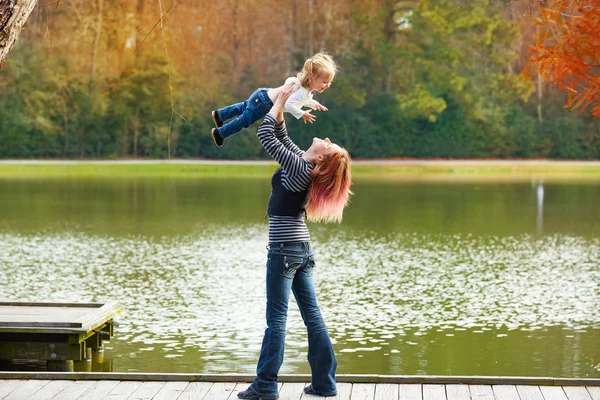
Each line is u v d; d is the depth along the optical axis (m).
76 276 17.14
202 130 59.69
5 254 20.03
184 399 6.22
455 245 21.80
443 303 14.55
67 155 58.72
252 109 6.25
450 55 59.78
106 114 58.97
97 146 59.06
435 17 60.16
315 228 25.47
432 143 60.59
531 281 16.69
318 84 6.17
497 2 60.78
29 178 45.50
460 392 6.34
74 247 21.22
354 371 10.33
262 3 64.12
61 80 58.34
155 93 59.00
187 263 18.86
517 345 11.59
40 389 6.43
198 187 40.69
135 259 19.41
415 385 6.52
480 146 60.94
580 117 61.69
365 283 16.48
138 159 59.06
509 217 28.25
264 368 6.14
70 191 37.94
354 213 29.59
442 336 12.15
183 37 60.69
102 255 19.95
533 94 63.41
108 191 38.06
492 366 10.58
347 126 60.28
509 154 61.22
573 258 19.58
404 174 50.91
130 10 58.78
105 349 11.29
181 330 12.41
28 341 10.10
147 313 13.63
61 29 58.34
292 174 6.02
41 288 15.84
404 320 13.20
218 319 13.20
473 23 60.44
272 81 64.06
